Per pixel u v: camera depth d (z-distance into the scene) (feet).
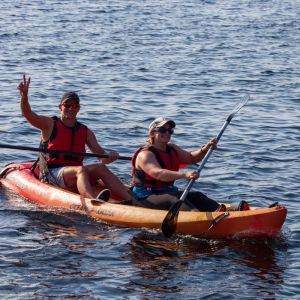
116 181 38.58
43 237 34.50
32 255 32.19
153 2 146.92
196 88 71.87
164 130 36.52
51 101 64.49
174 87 71.97
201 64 85.10
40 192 39.93
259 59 89.76
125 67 81.25
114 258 32.14
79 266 31.14
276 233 34.17
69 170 39.50
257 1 155.84
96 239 34.40
